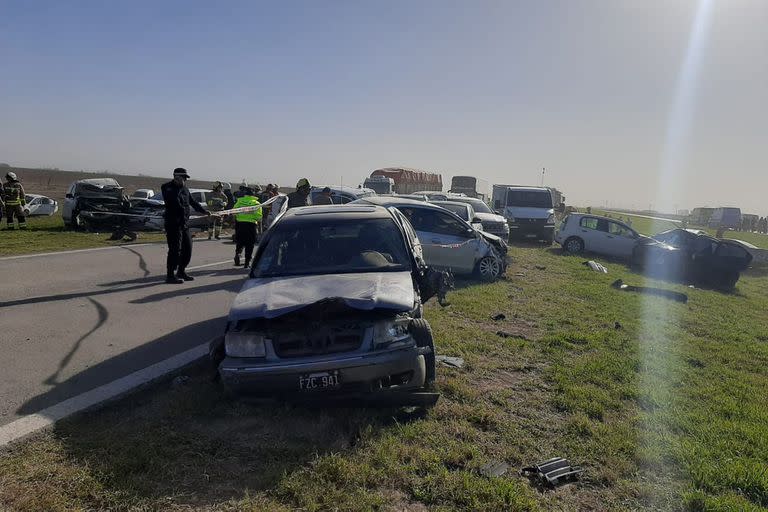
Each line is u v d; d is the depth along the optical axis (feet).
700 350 23.89
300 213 19.43
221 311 24.64
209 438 12.34
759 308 39.52
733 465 12.34
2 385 14.90
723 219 185.78
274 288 14.69
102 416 13.28
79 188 61.36
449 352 20.10
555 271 47.52
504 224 59.88
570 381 17.67
